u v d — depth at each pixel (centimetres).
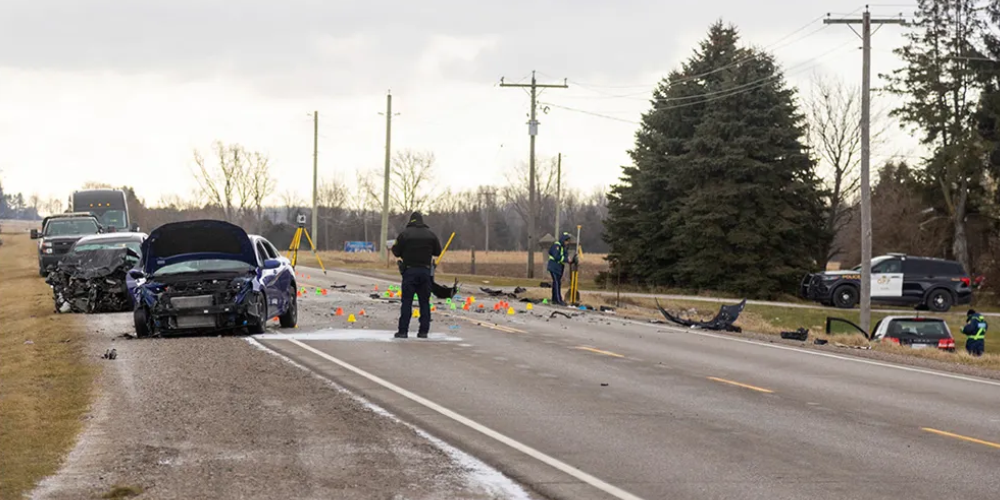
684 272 9256
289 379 2095
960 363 3184
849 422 1781
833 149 11488
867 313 5584
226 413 1711
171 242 2967
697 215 9075
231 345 2641
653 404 1923
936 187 10475
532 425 1678
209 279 2858
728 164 9144
